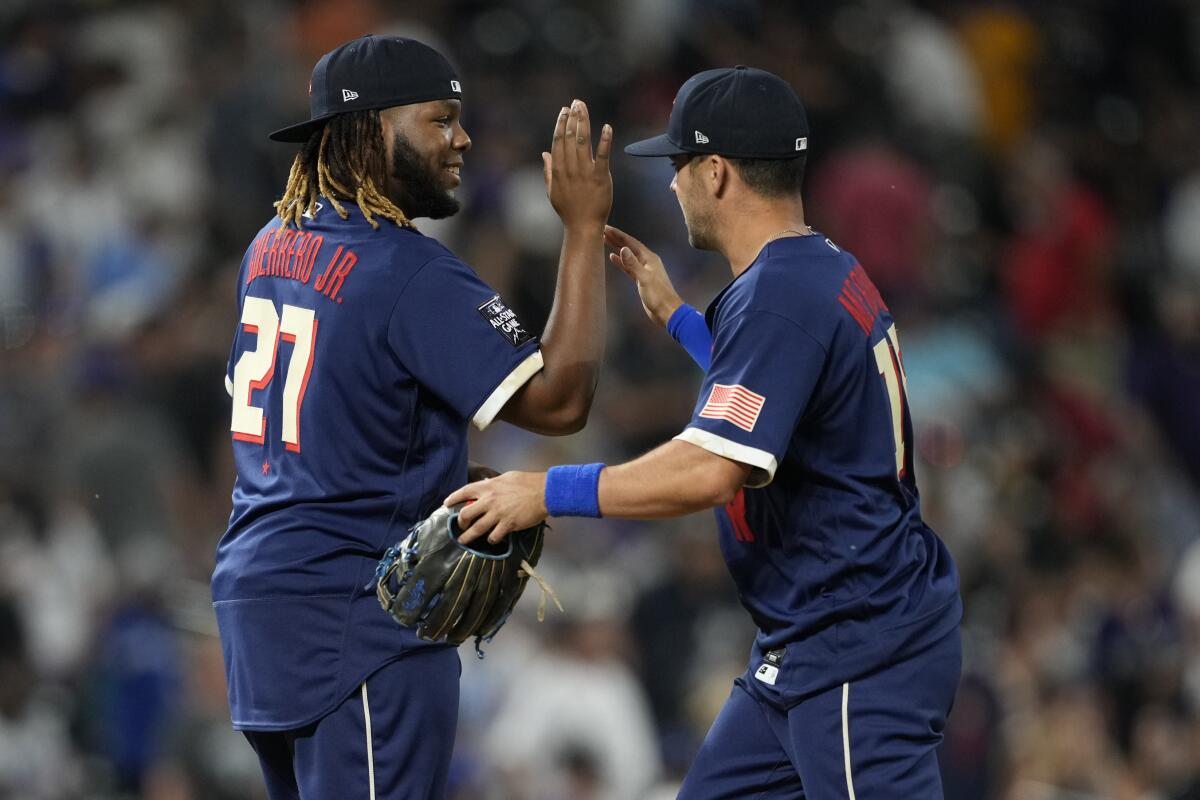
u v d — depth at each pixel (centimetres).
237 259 4138
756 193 1551
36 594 3425
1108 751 3058
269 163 4306
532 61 4578
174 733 2861
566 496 1442
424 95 1510
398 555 1442
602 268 1546
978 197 4859
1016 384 4297
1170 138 5416
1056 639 3409
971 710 3012
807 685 1518
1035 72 5328
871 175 4388
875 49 4753
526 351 1480
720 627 3278
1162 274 5022
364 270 1473
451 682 1496
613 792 2991
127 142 4475
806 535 1525
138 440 3647
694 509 1453
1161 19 5572
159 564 3356
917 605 1521
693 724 3116
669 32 4812
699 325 1702
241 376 1534
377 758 1455
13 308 4097
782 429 1450
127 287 4178
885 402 1530
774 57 4716
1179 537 4159
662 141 1582
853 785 1500
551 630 3109
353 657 1455
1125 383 4638
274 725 1459
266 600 1461
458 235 4069
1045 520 3700
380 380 1468
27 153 4516
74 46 4759
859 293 1534
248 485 1512
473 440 3612
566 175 1536
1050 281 4738
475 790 2928
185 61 4628
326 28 4553
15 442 3738
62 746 3127
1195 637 3288
